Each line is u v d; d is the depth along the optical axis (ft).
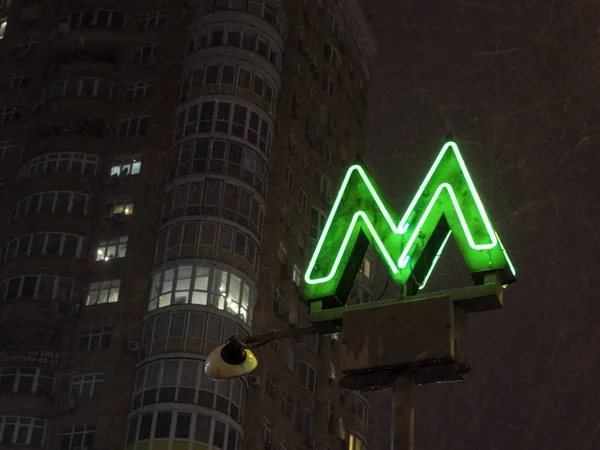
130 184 185.16
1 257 181.98
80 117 193.16
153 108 193.26
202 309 166.20
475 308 35.55
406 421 34.12
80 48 201.98
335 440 185.47
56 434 162.61
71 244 179.52
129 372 165.27
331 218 40.93
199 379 160.25
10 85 205.87
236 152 184.44
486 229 37.52
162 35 201.77
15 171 194.49
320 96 214.90
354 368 35.04
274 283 181.16
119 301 172.35
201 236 173.78
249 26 197.67
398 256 38.96
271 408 170.81
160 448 154.61
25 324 170.91
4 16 216.54
